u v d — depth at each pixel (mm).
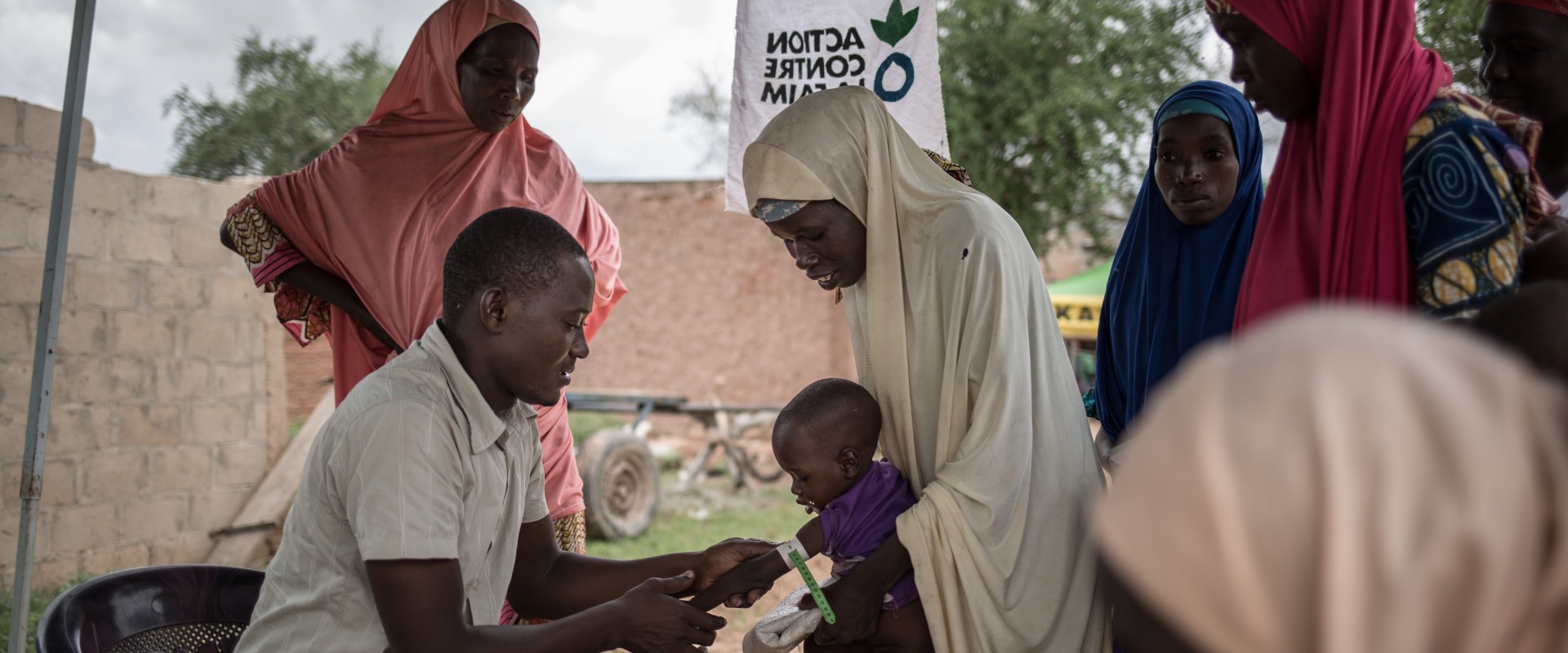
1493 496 531
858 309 2648
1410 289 1971
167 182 7008
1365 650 517
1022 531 2332
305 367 9344
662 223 15656
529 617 2807
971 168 9203
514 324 2230
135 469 6809
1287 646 540
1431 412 550
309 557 2246
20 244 6238
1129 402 2814
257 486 7535
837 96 2494
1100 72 8883
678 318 15602
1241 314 2229
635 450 8992
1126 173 9156
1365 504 528
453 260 2281
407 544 2094
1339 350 583
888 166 2486
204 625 2746
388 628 2133
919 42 3676
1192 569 563
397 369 2279
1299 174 2172
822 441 2463
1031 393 2389
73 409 6469
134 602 2627
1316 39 2064
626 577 2689
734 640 5754
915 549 2332
